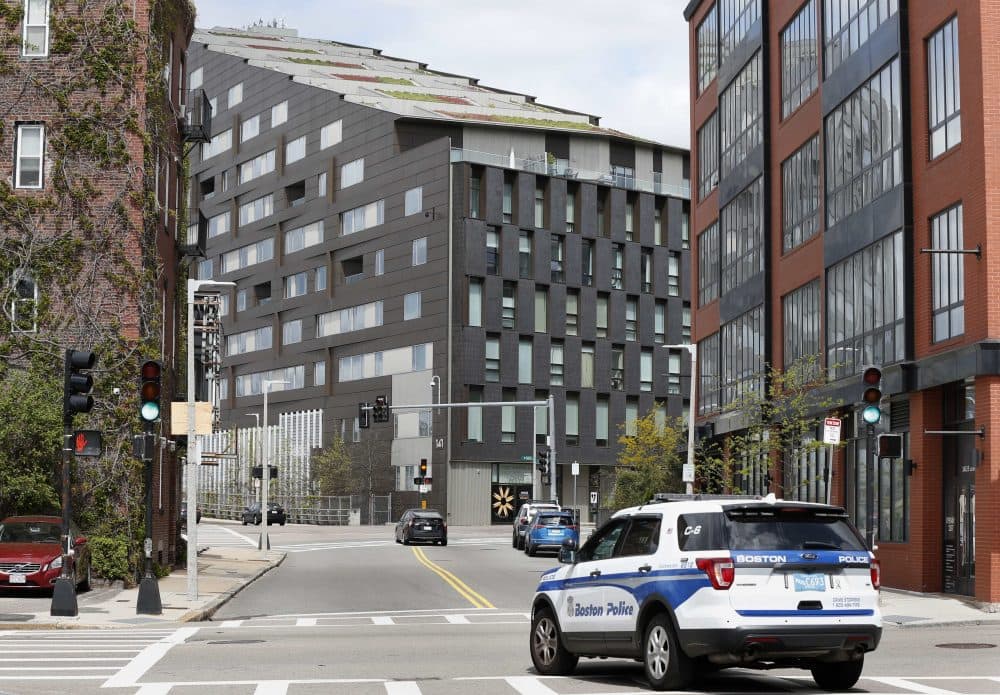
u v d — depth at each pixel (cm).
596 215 10144
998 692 1362
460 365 9419
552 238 9912
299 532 8000
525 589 3412
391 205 10044
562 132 10362
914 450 3084
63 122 3409
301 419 11088
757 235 4438
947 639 2075
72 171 3400
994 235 2745
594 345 10044
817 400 3684
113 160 3403
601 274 10125
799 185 4050
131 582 3247
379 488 9862
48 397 3256
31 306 3353
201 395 4553
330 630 2264
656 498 1911
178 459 4203
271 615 2645
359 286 10400
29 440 3181
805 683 1477
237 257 12225
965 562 2912
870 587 1327
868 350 3397
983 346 2702
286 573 4153
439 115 10375
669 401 10438
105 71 3425
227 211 12412
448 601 3028
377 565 4606
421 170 9738
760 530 1312
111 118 3419
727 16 4888
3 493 3170
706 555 1300
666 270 10506
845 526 1348
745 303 4553
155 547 3622
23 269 3362
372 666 1645
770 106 4331
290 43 14562
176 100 3944
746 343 4556
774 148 4297
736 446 3891
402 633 2197
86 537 3169
